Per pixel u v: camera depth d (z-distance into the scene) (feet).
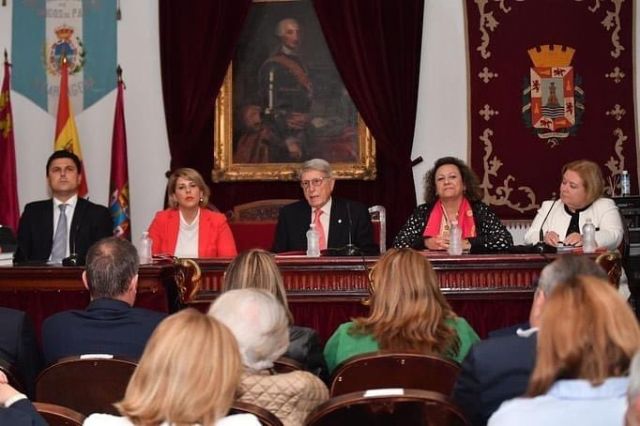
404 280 10.88
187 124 26.99
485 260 17.04
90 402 9.97
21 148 27.78
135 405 6.65
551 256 16.97
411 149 26.91
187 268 17.16
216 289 17.43
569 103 26.76
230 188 27.53
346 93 27.43
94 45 27.81
